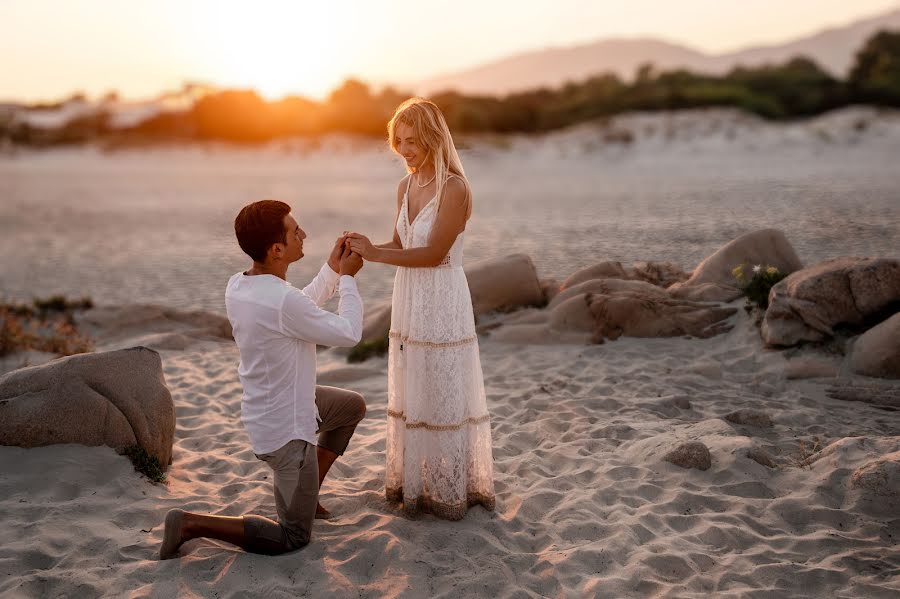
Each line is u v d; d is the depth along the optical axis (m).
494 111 85.88
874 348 6.25
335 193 34.88
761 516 4.05
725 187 28.69
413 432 3.95
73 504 4.02
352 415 3.99
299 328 3.40
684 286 8.09
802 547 3.72
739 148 54.22
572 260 14.09
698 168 41.91
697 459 4.54
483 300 8.54
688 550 3.70
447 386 3.87
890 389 5.88
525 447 5.23
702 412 5.75
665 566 3.57
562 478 4.56
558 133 78.12
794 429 5.32
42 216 26.64
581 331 7.74
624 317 7.69
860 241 13.67
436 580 3.47
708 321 7.57
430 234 3.74
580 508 4.15
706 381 6.46
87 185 43.03
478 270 8.66
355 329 3.53
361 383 6.95
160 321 9.16
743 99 75.50
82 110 108.69
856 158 43.53
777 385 6.30
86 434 4.43
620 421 5.51
